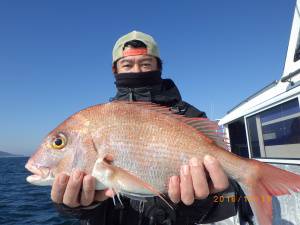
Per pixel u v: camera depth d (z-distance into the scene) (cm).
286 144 79
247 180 40
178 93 55
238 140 118
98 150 40
